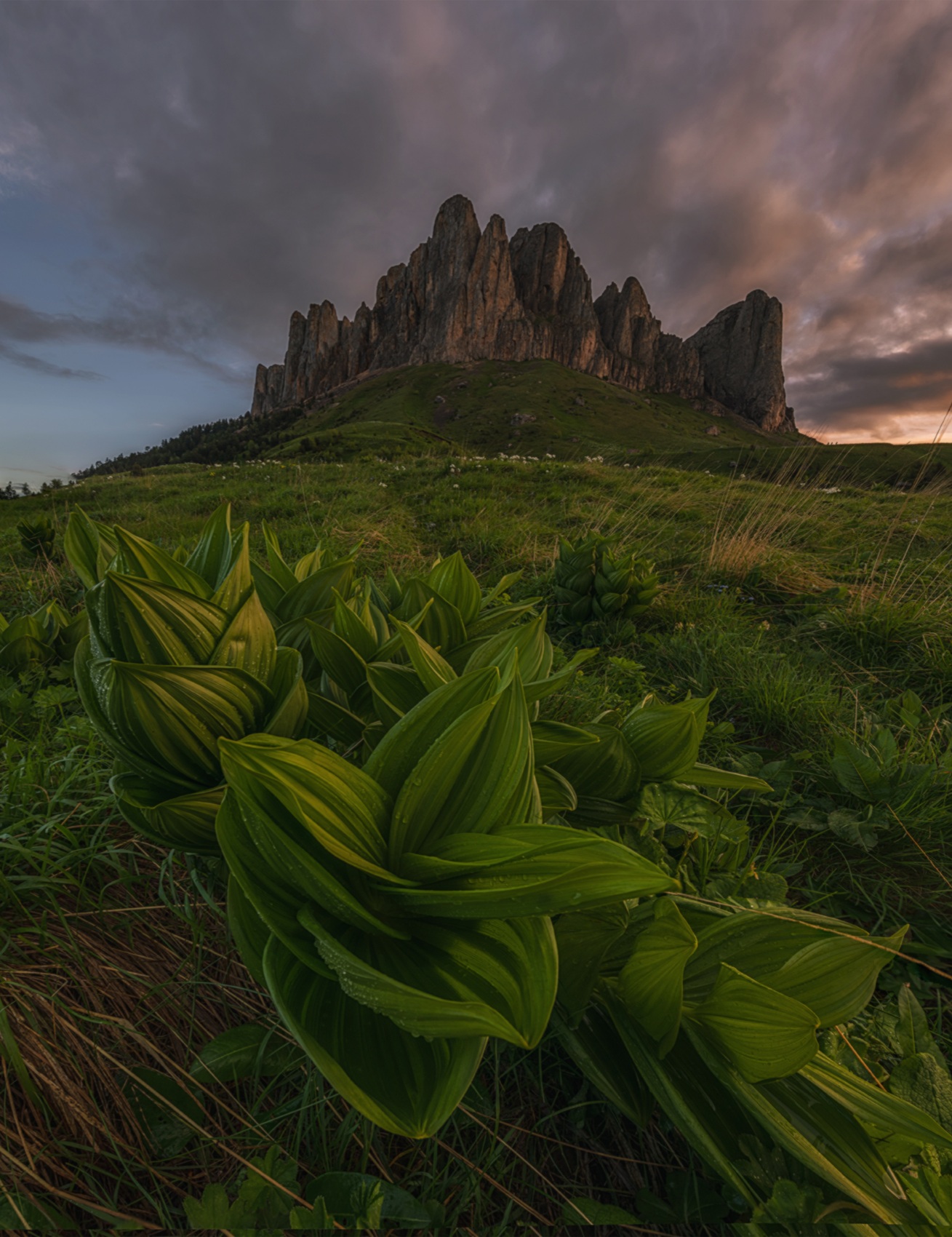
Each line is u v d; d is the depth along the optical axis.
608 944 1.09
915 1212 0.79
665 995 0.95
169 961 1.30
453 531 7.31
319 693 1.54
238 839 0.87
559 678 1.34
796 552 6.12
